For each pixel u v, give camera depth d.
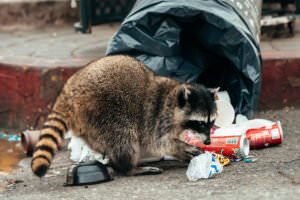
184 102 3.58
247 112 4.49
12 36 8.36
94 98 3.59
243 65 4.27
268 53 5.78
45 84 5.48
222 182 3.14
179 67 4.39
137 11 4.38
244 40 4.14
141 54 4.35
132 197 2.98
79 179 3.50
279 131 4.03
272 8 8.52
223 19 4.07
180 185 3.20
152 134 3.70
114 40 4.35
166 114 3.66
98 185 3.45
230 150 3.72
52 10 9.38
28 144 4.66
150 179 3.51
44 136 3.45
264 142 4.00
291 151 3.87
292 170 3.24
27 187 3.66
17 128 5.76
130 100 3.63
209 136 3.64
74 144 4.29
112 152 3.66
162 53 4.29
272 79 5.55
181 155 3.92
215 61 4.74
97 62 3.79
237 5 4.47
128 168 3.69
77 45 7.15
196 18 4.21
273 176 3.15
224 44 4.25
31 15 9.31
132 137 3.66
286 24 8.05
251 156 3.79
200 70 4.52
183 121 3.64
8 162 4.60
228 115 4.19
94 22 6.52
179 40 4.35
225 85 4.63
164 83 3.74
